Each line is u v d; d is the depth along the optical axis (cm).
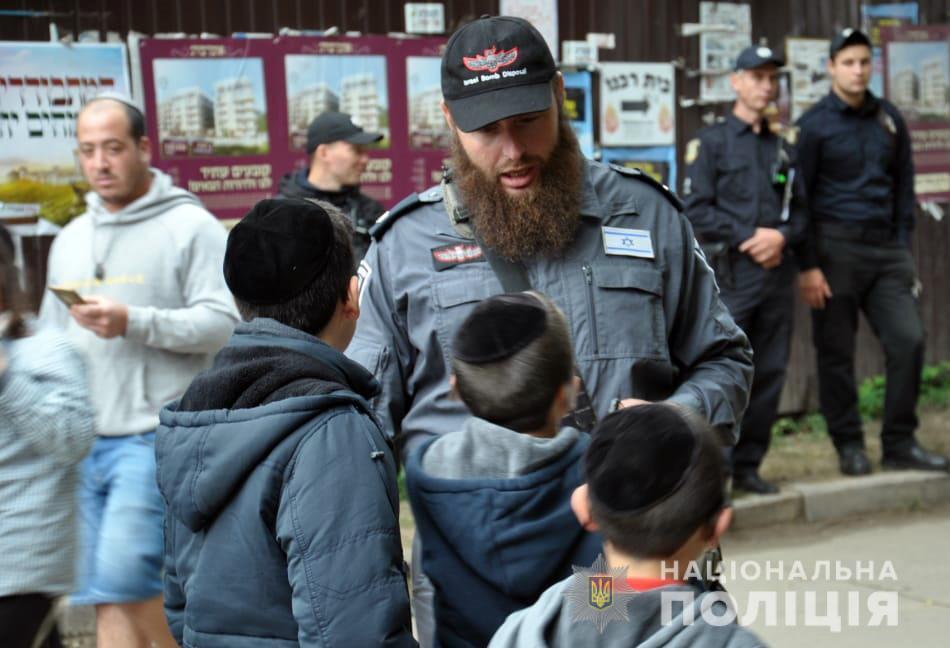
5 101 528
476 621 209
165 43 560
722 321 271
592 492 180
